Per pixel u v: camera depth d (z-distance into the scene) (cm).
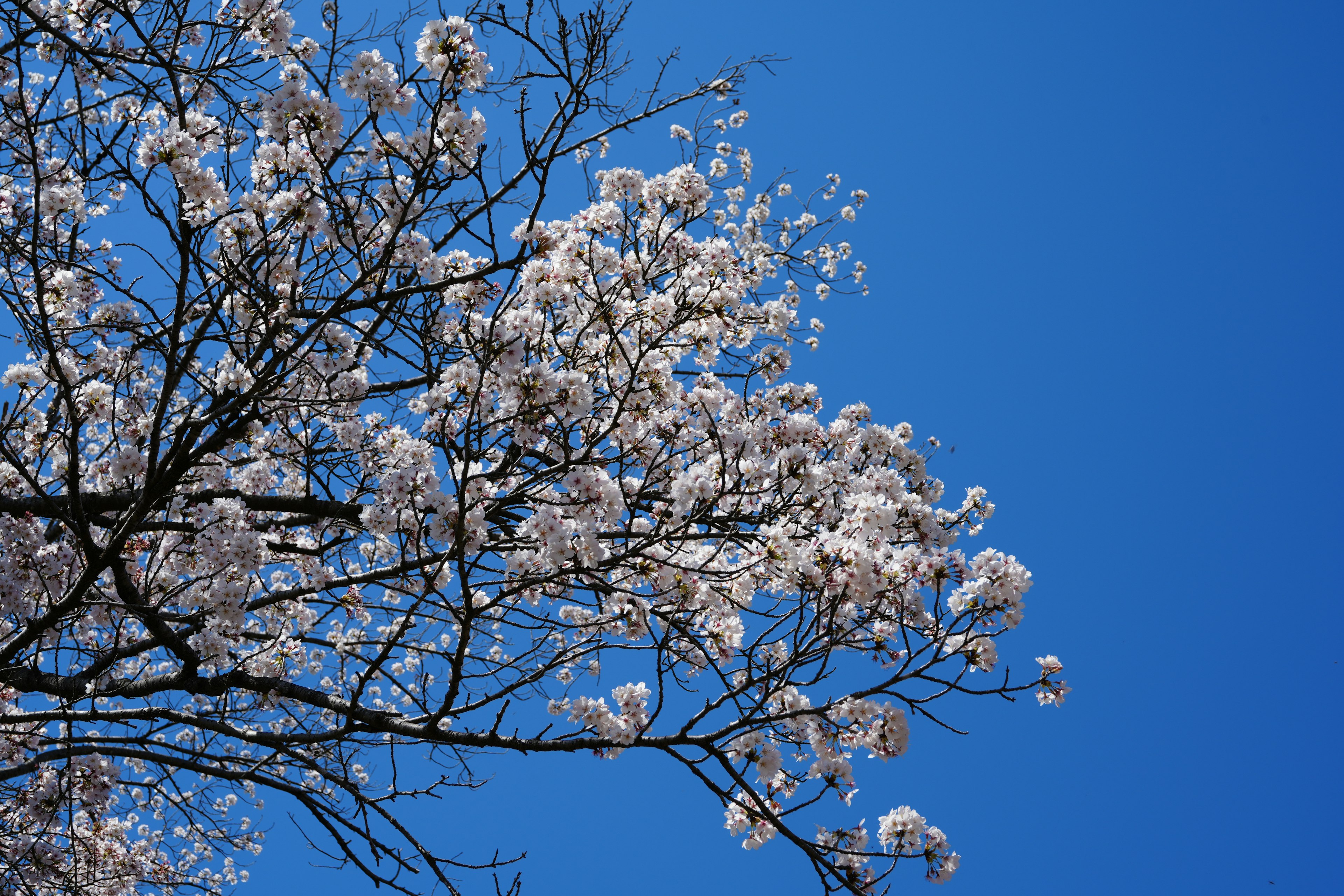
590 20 580
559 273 521
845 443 695
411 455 535
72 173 644
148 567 604
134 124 702
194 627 595
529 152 529
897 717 471
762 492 555
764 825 533
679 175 567
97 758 635
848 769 495
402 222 509
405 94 521
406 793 548
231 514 577
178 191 507
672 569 523
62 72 518
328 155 527
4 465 643
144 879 732
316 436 693
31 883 617
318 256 618
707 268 554
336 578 658
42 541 605
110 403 600
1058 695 474
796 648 444
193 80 736
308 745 608
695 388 649
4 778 489
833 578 465
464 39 519
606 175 560
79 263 599
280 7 593
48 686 575
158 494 567
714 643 512
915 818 495
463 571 435
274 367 545
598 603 597
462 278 530
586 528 475
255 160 522
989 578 456
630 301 572
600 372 608
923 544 584
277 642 625
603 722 499
